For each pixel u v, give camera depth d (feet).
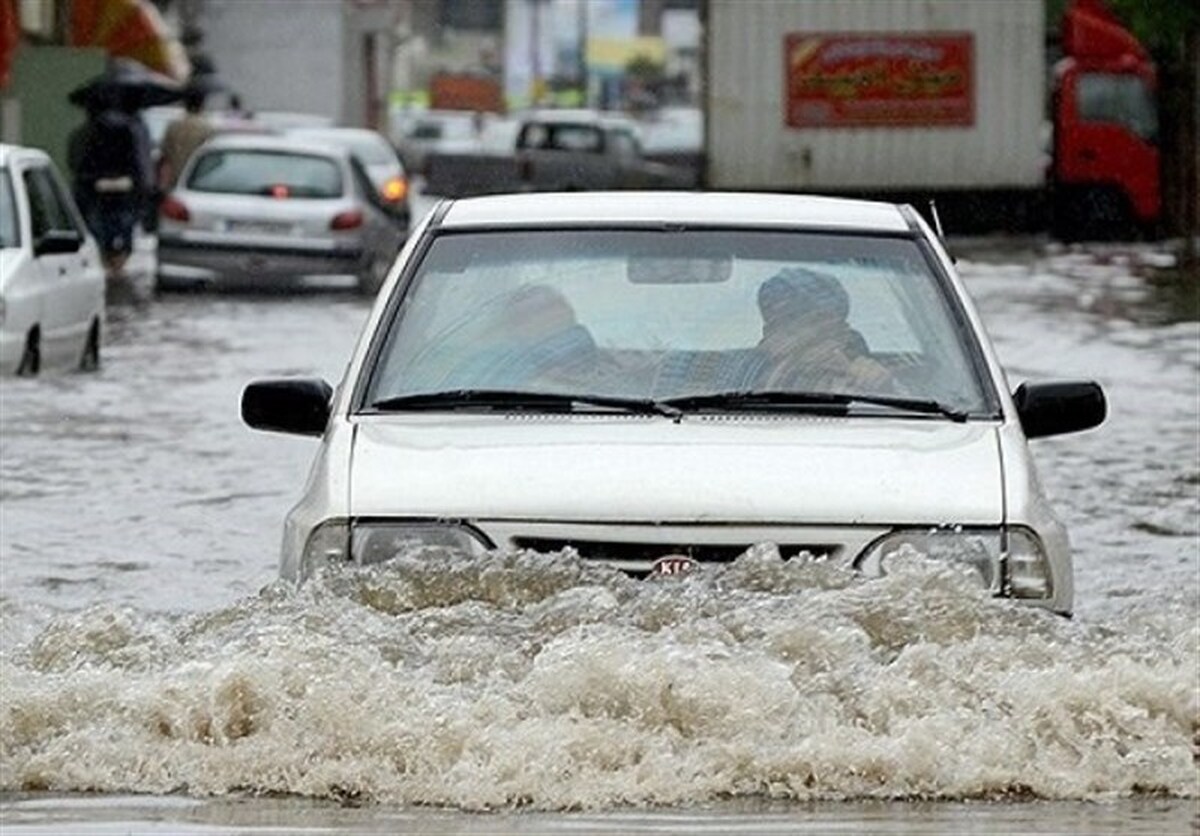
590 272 61.98
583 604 52.70
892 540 54.65
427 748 49.26
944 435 57.72
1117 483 106.42
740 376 59.36
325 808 47.88
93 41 296.10
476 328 60.70
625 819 46.75
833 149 295.69
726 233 63.00
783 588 53.52
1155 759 49.78
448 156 409.49
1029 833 45.50
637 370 59.47
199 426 124.36
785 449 56.13
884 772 49.08
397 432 57.57
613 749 49.03
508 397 58.95
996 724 49.98
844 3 294.25
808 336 60.39
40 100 290.15
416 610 53.62
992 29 295.89
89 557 88.99
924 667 50.90
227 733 50.31
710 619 52.24
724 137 295.28
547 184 367.86
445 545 54.60
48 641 55.52
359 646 51.83
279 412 61.82
